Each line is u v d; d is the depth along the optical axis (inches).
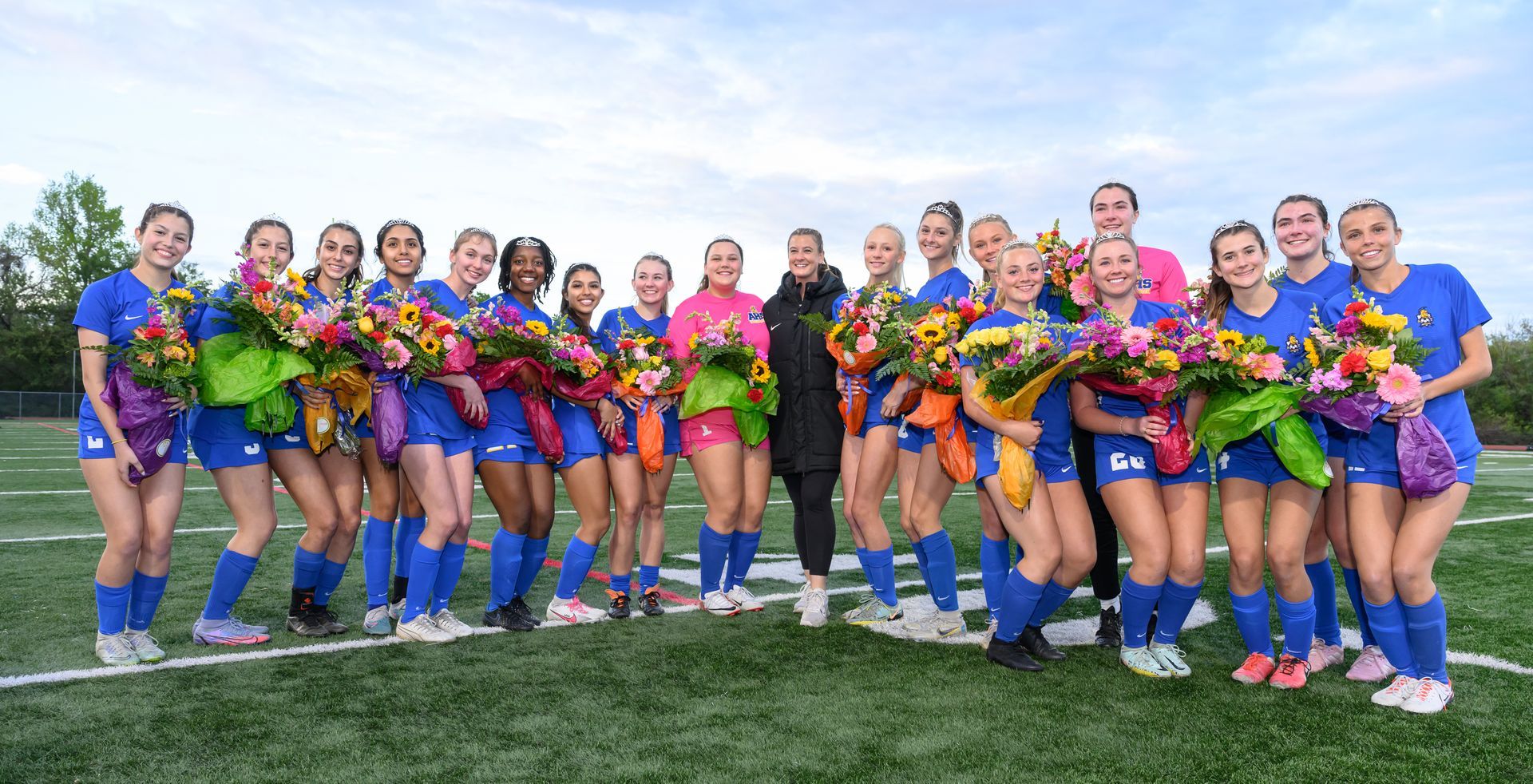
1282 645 176.4
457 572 184.9
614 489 197.8
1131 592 153.5
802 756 116.4
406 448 174.2
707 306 209.0
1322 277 167.2
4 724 126.9
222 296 161.8
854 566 278.7
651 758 115.7
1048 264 185.9
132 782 107.0
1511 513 420.2
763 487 207.6
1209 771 111.6
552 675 153.9
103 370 155.4
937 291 198.5
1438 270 147.3
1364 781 108.7
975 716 132.9
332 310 165.3
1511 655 168.1
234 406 163.2
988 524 176.2
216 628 173.5
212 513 378.0
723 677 153.1
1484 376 140.0
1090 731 126.3
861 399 188.5
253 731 125.1
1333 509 158.1
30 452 773.9
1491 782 108.3
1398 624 139.4
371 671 155.5
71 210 2272.4
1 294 2266.2
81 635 178.1
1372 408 133.4
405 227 186.5
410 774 110.2
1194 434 148.8
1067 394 162.2
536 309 200.8
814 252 205.5
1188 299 169.3
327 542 179.0
